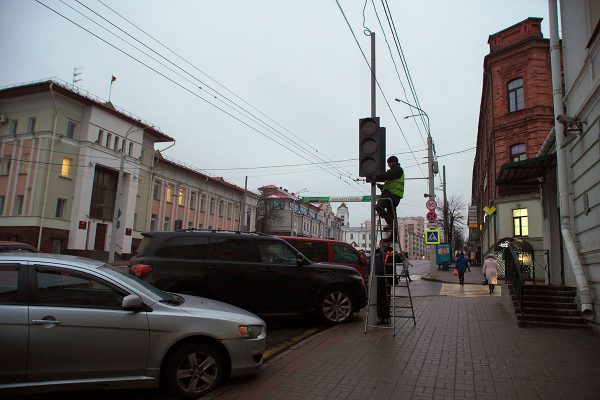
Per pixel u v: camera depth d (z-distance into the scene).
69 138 33.53
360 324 9.38
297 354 6.68
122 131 37.81
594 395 4.88
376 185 9.59
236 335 5.25
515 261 10.20
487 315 10.60
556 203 12.45
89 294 4.85
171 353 5.00
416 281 24.73
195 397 4.97
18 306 4.53
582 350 6.99
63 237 32.81
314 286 9.12
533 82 26.42
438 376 5.55
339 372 5.73
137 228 39.66
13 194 32.56
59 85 32.28
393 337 7.93
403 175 9.23
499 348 7.09
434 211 25.41
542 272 22.56
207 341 5.15
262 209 66.06
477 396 4.84
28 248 10.20
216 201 52.78
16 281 4.64
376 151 8.88
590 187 8.73
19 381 4.41
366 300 9.66
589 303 8.58
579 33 9.71
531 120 26.27
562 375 5.61
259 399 4.79
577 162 9.52
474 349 7.02
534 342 7.56
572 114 10.00
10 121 33.97
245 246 8.85
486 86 33.28
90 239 35.19
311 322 10.05
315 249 12.42
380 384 5.24
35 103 33.19
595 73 8.52
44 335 4.51
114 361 4.72
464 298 14.65
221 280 8.38
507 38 28.22
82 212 33.75
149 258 8.20
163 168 43.44
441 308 11.89
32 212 31.42
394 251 8.45
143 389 5.30
